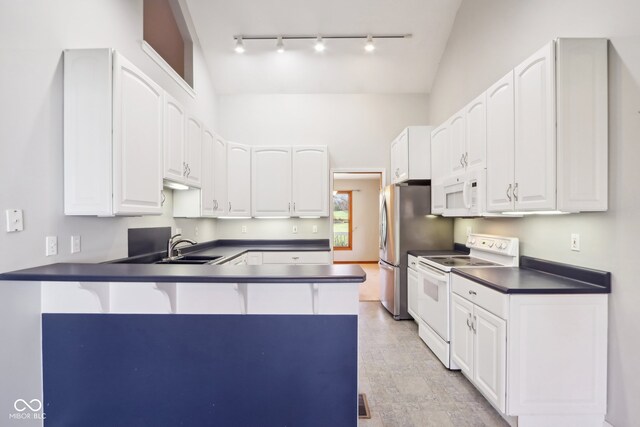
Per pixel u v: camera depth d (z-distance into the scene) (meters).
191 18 3.69
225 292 1.64
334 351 1.63
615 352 1.77
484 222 3.17
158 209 2.19
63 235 1.77
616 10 1.76
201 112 3.97
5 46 1.45
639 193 1.64
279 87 4.55
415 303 3.52
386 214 4.18
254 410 1.64
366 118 4.67
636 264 1.66
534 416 1.85
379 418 2.02
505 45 2.77
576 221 2.04
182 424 1.65
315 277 1.43
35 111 1.59
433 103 4.49
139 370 1.65
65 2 1.78
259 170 4.30
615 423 1.77
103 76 1.73
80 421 1.65
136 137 1.93
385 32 3.85
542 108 1.89
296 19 3.69
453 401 2.21
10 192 1.47
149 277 1.45
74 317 1.66
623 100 1.72
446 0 3.56
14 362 1.50
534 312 1.83
